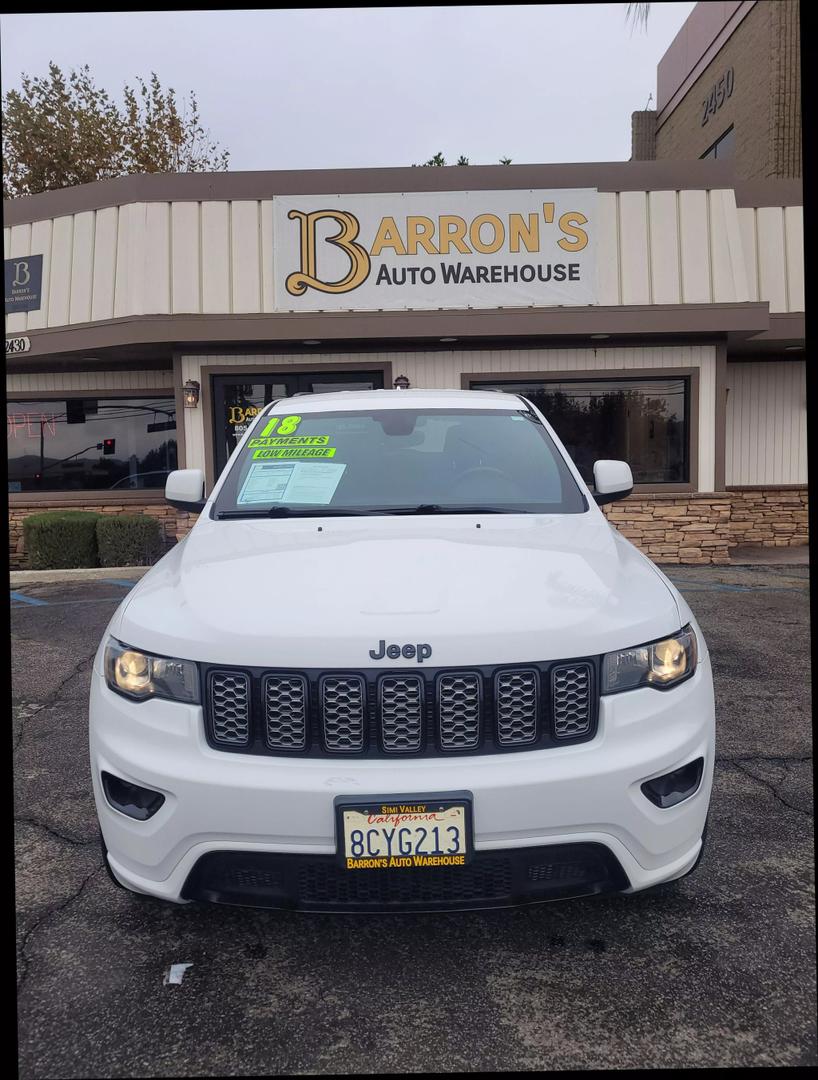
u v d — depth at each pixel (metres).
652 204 9.09
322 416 3.63
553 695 2.08
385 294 9.02
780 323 9.57
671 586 2.57
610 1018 2.04
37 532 9.32
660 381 9.65
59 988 2.16
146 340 8.93
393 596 2.22
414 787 1.97
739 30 13.61
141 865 2.13
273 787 1.97
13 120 17.64
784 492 11.16
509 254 9.02
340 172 8.95
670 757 2.12
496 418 3.65
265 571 2.43
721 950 2.30
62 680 5.02
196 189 9.03
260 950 2.33
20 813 3.19
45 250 9.66
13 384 10.86
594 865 2.09
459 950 2.32
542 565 2.45
